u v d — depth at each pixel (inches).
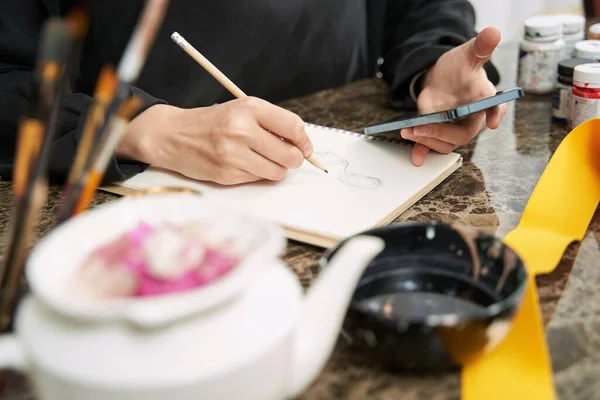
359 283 19.6
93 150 15.7
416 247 20.4
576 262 22.6
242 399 13.6
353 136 32.9
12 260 15.8
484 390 16.6
